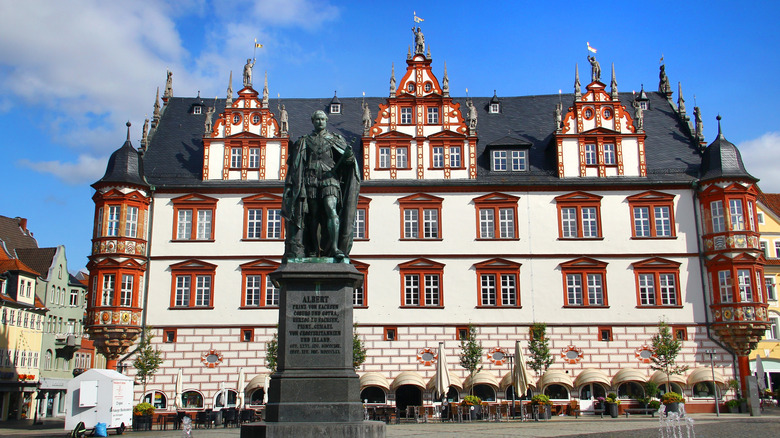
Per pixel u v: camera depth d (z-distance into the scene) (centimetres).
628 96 5566
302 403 1397
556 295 4588
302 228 1547
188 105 5481
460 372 4481
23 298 6444
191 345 4531
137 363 4325
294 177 1567
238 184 4725
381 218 4688
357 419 1402
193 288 4606
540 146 5056
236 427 3809
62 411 7169
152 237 4669
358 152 4950
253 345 4538
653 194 4706
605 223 4681
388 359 4503
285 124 4844
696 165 4838
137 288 4544
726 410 4359
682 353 4503
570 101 5469
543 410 3856
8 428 4434
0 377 5922
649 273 4625
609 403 4188
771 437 2344
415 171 4778
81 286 7706
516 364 3803
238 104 4878
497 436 2330
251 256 4647
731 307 4434
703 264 4612
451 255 4628
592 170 4784
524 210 4703
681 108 5334
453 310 4562
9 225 7725
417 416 4038
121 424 3344
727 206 4550
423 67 4934
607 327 4541
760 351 5866
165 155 4975
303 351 1444
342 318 1461
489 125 5262
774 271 6038
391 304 4572
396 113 4850
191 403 4472
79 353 7606
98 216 4572
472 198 4722
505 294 4600
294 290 1469
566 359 4509
